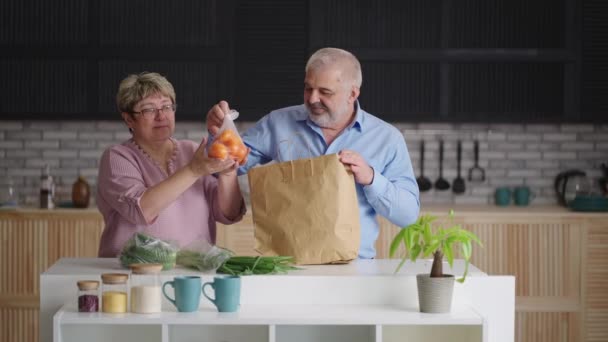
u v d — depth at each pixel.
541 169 6.33
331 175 3.29
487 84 6.13
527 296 5.77
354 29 6.08
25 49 6.07
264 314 2.95
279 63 6.09
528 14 6.09
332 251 3.29
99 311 2.97
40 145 6.29
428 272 3.19
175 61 6.08
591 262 5.75
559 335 5.78
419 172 6.33
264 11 6.07
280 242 3.32
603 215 5.72
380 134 3.68
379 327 2.93
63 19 6.08
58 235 5.75
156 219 3.38
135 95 3.37
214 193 3.52
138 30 6.08
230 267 3.12
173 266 3.21
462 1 6.09
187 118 6.08
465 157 6.34
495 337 3.14
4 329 5.77
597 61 6.10
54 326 2.87
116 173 3.38
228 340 3.19
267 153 3.76
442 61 6.10
